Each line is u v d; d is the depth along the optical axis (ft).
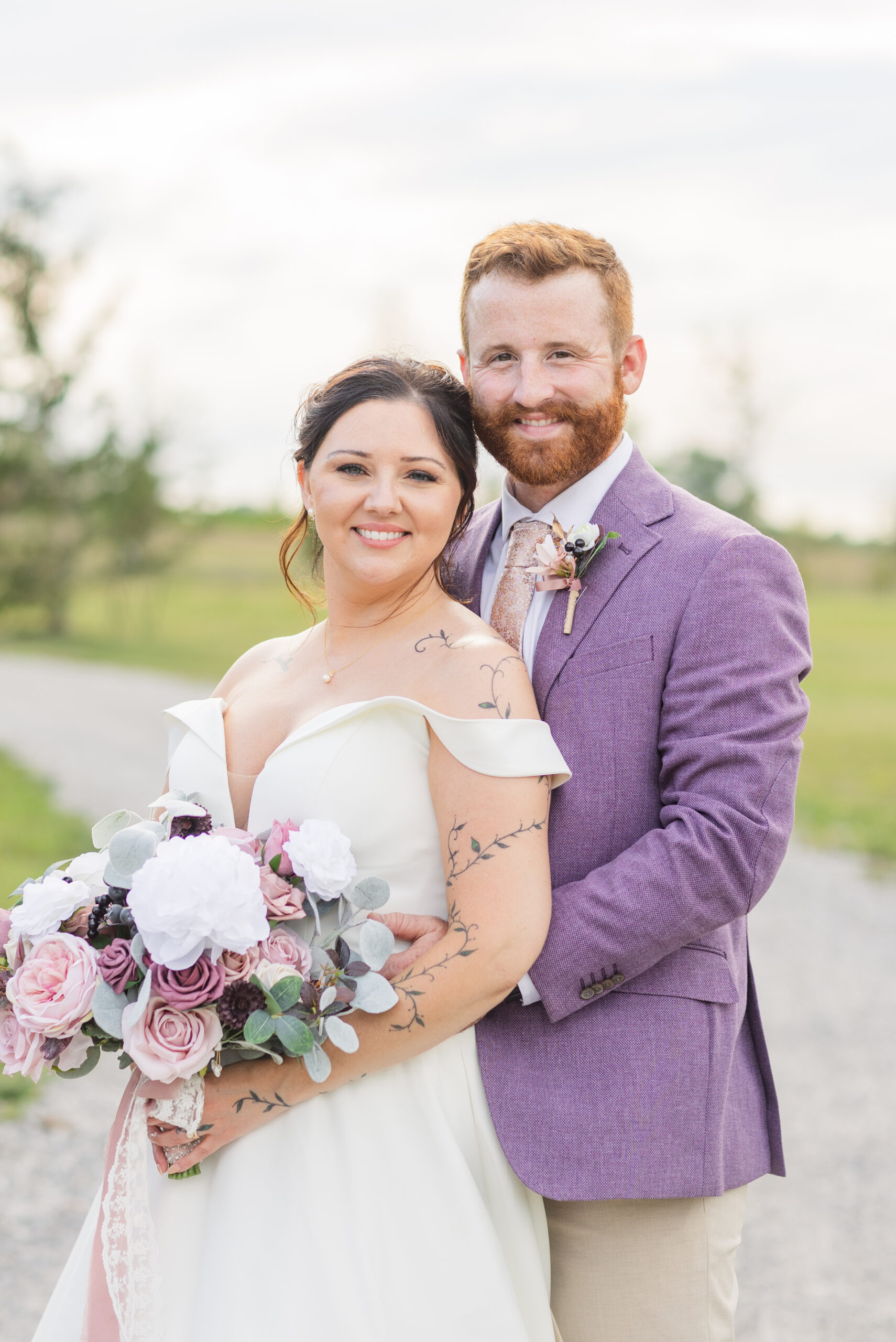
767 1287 11.05
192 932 5.21
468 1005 5.85
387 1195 5.88
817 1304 10.75
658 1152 6.15
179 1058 5.27
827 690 57.93
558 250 6.56
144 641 96.53
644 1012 6.32
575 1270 6.46
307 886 5.63
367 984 5.60
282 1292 5.63
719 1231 6.54
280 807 6.24
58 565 106.42
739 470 103.24
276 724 6.71
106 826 6.20
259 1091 5.81
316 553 7.22
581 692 6.49
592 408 6.67
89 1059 5.82
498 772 5.91
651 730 6.45
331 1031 5.43
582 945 6.07
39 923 5.58
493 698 6.09
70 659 78.95
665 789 6.46
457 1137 6.18
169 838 5.82
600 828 6.45
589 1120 6.15
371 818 6.14
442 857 6.18
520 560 7.08
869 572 118.73
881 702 53.83
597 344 6.65
